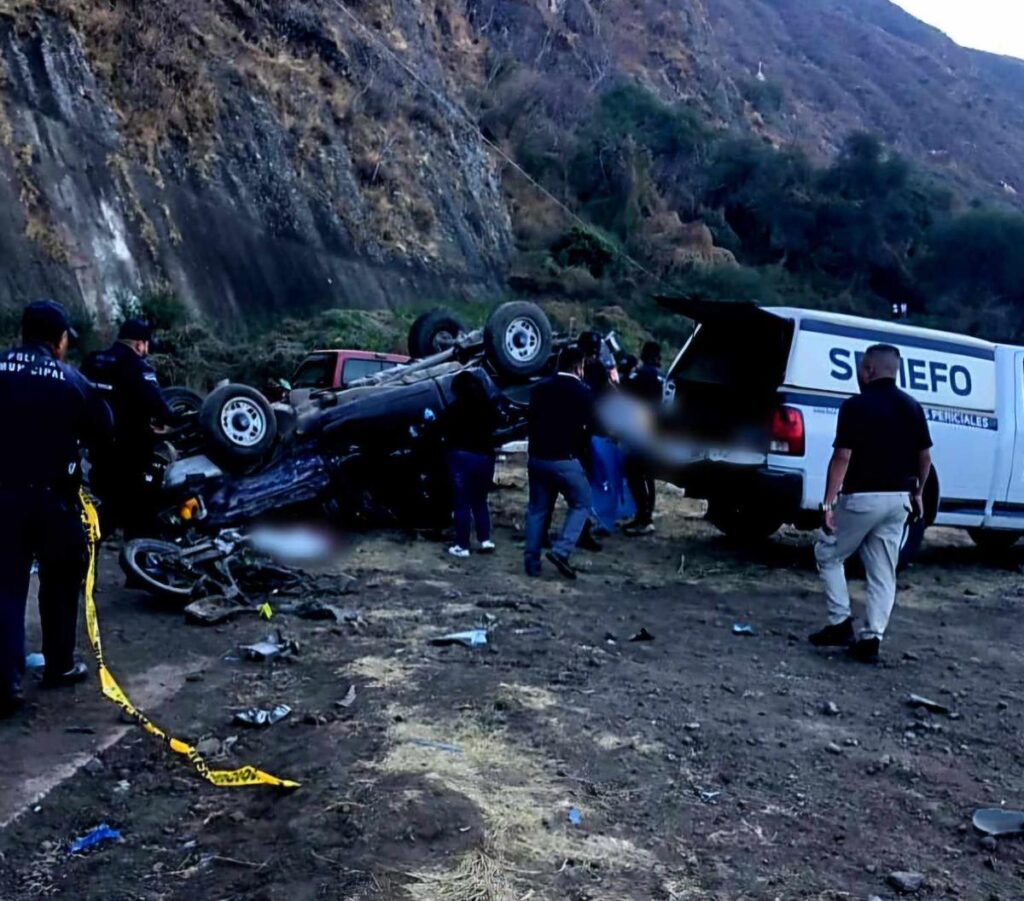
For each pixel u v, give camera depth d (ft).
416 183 117.50
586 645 19.54
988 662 20.04
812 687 17.74
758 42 469.57
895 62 509.76
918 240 203.72
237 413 28.37
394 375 32.65
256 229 90.02
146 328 24.73
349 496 29.71
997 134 485.97
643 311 136.05
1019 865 11.66
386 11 129.08
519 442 38.22
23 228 68.54
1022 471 29.78
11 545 15.17
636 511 32.14
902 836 12.25
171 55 87.71
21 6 76.28
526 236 139.95
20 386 15.26
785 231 193.47
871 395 19.42
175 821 12.20
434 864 10.80
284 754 13.91
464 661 18.19
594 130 168.14
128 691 16.46
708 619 22.22
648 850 11.51
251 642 19.22
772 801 13.01
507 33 193.36
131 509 25.07
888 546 19.53
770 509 25.90
